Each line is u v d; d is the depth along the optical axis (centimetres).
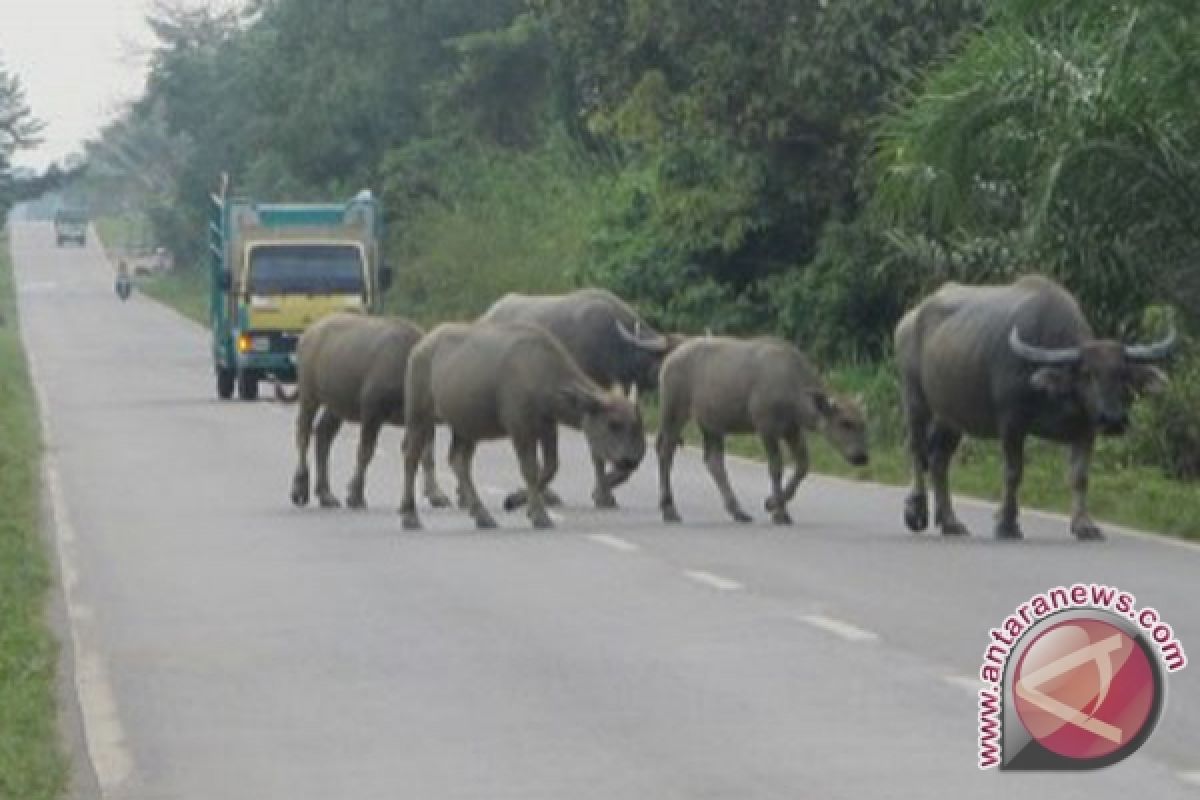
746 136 8569
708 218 8831
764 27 8406
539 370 4969
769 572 4178
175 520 5259
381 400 5416
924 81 7125
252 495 5869
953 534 4853
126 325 18762
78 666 3300
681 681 3098
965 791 2458
